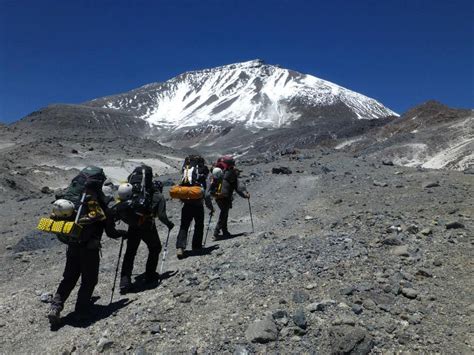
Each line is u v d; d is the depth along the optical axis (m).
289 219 10.81
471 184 12.15
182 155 70.81
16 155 49.56
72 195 6.61
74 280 6.62
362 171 16.23
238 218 12.42
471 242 7.31
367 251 7.04
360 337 4.75
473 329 5.02
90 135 82.38
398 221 8.63
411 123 177.38
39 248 11.65
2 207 18.52
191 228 11.73
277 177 16.98
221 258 7.83
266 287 6.20
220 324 5.47
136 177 7.46
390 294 5.76
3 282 9.09
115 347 5.39
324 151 27.84
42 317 6.77
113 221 6.92
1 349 5.96
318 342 4.94
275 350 4.90
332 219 9.62
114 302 6.91
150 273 7.54
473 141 117.12
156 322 5.76
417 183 12.70
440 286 5.98
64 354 5.48
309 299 5.73
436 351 4.70
